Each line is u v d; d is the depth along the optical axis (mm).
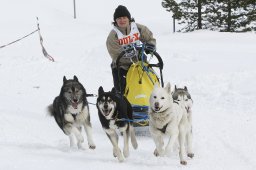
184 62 19609
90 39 36688
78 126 9094
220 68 17688
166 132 7516
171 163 7625
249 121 10711
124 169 7309
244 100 12797
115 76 10086
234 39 31672
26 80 17719
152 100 7398
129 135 8523
